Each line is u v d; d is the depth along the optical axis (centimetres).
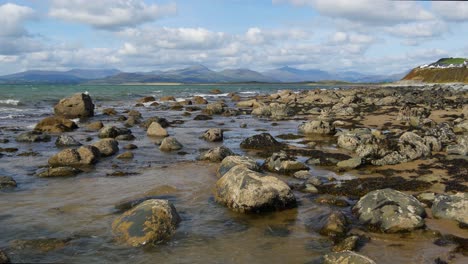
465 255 768
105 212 991
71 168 1390
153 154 1767
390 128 2603
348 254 700
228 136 2345
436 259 750
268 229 903
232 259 751
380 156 1583
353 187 1215
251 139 1980
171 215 894
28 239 820
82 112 3416
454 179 1305
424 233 865
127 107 4656
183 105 5016
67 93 6788
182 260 742
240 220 957
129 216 880
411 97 5206
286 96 6069
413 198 991
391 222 881
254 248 802
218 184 1126
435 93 6256
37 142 2078
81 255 753
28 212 988
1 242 805
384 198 964
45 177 1332
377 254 770
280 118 3453
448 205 963
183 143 2070
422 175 1365
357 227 906
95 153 1636
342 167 1496
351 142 1902
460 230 886
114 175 1369
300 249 798
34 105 4366
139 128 2694
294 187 1218
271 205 1012
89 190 1188
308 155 1728
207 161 1614
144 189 1201
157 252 774
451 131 2203
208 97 7025
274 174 1405
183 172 1422
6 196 1118
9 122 2941
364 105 4469
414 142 1698
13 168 1466
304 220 960
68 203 1061
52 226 896
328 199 1091
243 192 1012
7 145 1972
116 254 761
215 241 833
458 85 10325
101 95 6644
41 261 725
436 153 1738
